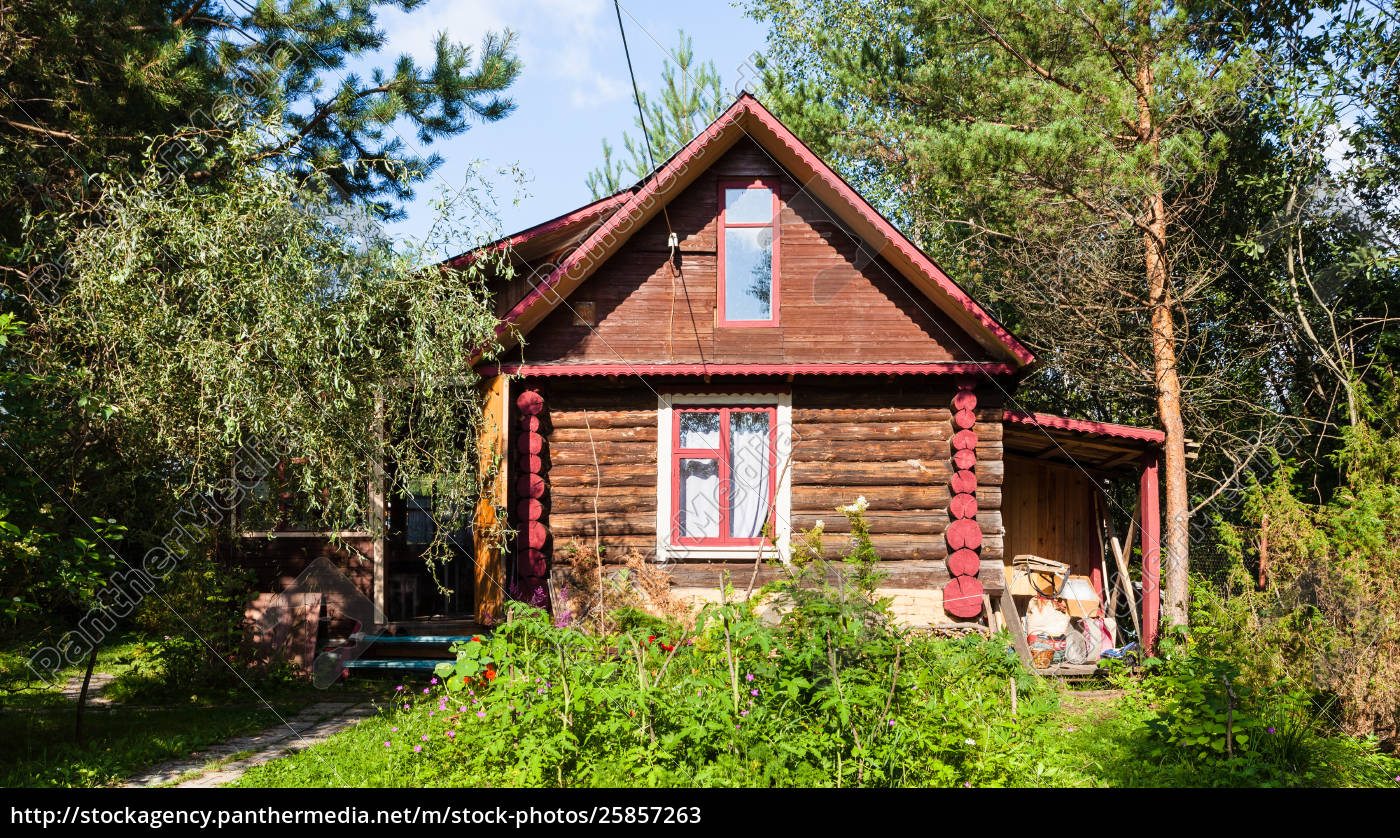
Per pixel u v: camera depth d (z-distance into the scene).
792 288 11.66
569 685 6.09
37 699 9.62
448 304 8.45
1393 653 7.45
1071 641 11.95
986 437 11.30
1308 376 16.86
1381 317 15.62
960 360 11.45
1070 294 16.36
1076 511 13.96
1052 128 11.78
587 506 11.30
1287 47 15.98
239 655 11.09
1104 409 19.06
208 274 7.29
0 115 10.85
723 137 11.57
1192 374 16.02
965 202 16.92
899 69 17.98
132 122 11.38
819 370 11.05
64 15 10.46
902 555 11.12
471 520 10.52
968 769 6.15
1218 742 6.96
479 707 6.45
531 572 10.88
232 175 8.16
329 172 14.38
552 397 11.48
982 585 11.02
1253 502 8.75
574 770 5.79
